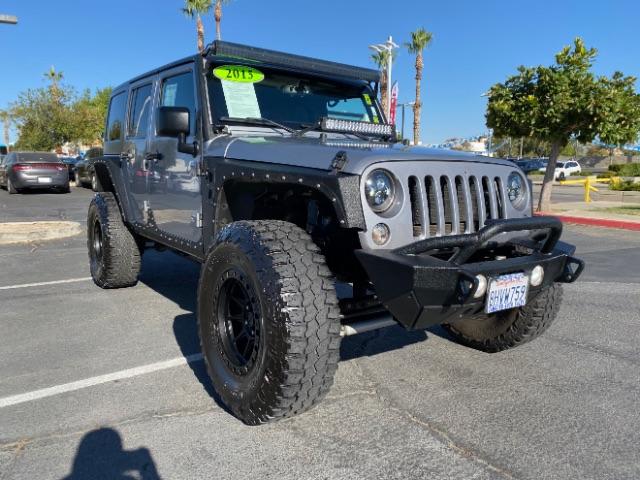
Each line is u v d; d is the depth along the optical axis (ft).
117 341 13.62
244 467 8.16
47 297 17.80
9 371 11.72
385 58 82.23
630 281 20.84
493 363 12.26
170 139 13.67
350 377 11.46
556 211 46.16
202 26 94.99
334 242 10.66
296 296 8.32
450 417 9.71
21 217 40.83
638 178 112.16
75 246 28.17
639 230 36.32
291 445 8.77
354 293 11.38
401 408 10.05
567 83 40.04
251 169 10.14
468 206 9.82
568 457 8.45
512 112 42.11
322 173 8.86
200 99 12.33
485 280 8.62
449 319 9.16
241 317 9.68
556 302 11.51
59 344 13.38
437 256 9.43
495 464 8.25
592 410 10.02
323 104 14.21
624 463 8.29
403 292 8.21
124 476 7.95
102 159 18.10
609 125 39.88
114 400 10.36
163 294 18.26
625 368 12.04
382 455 8.49
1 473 8.00
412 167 9.20
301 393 8.52
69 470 8.09
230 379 9.53
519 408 10.07
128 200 16.94
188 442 8.86
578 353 12.95
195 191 12.38
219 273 9.67
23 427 9.34
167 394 10.63
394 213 8.89
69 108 115.55
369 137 13.14
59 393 10.65
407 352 12.94
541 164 134.51
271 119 13.05
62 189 64.34
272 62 13.16
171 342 13.55
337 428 9.31
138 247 18.28
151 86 15.33
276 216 11.63
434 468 8.14
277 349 8.32
